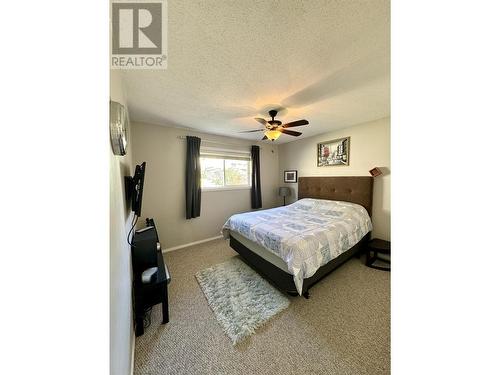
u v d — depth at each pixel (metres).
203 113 2.50
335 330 1.47
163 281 1.52
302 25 1.05
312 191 3.72
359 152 3.06
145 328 1.50
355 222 2.54
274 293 1.94
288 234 1.96
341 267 2.50
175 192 3.23
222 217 3.81
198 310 1.72
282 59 1.36
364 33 1.11
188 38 1.14
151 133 2.98
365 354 1.28
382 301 1.81
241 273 2.36
